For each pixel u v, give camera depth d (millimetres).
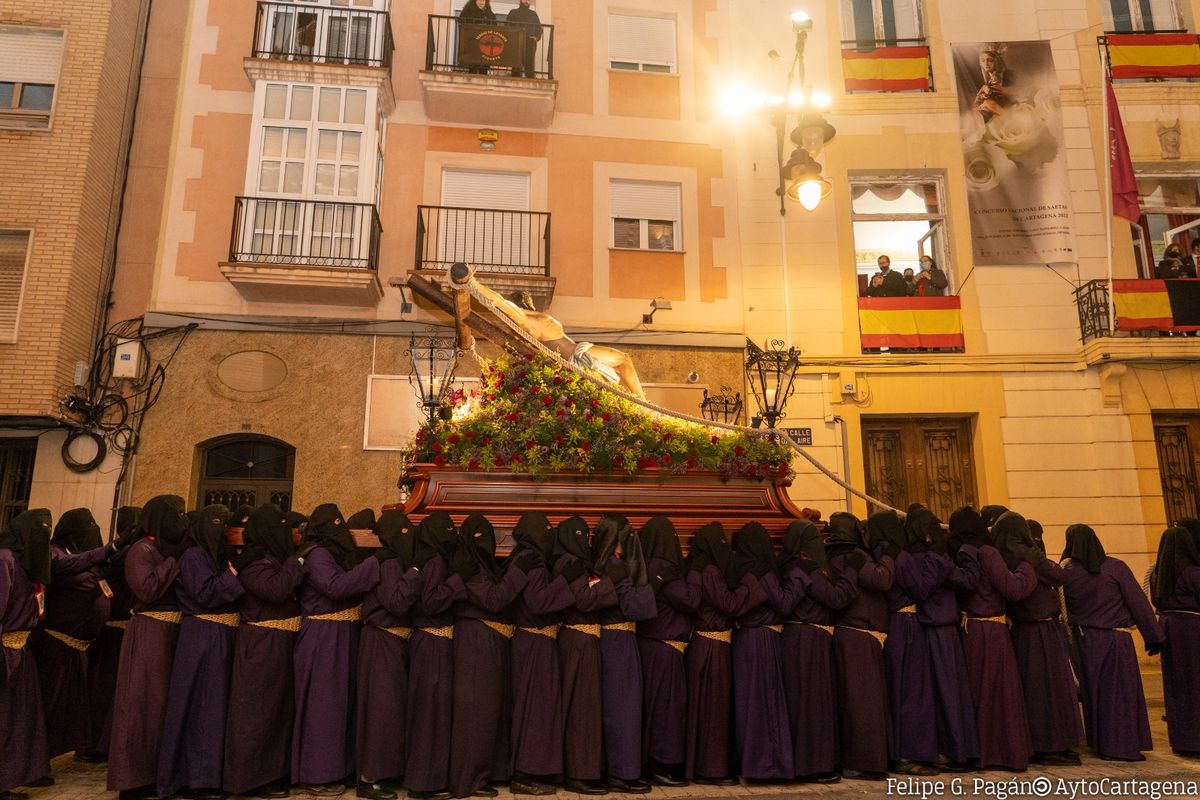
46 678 5078
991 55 12164
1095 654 5547
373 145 10883
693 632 5090
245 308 10492
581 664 4793
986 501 10820
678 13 12508
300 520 5258
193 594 4559
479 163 11555
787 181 11773
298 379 10359
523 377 5895
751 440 5965
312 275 10094
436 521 4891
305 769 4543
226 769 4473
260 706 4566
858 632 5121
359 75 10969
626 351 11109
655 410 5863
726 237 11758
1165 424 11102
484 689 4656
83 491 9773
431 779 4547
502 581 4707
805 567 5039
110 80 10453
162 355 10219
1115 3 12531
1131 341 10688
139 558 4582
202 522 4723
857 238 12016
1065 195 11727
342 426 10297
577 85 12008
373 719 4574
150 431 10016
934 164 11883
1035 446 10969
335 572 4680
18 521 4750
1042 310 11445
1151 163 11875
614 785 4727
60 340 9508
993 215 11695
